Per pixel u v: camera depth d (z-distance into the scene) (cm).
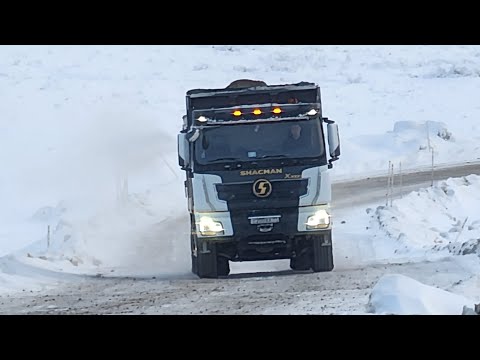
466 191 9112
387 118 15138
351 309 3934
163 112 14912
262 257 5634
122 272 6025
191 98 5731
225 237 5522
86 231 7469
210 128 5578
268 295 4588
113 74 18062
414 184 9994
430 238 7100
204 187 5528
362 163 12006
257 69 19050
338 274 5425
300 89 5700
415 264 5684
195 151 5572
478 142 13125
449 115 15338
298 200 5534
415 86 17888
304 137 5581
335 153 5578
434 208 8512
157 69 18700
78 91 16338
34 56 19412
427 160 12081
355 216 8288
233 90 5716
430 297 3809
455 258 5738
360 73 19025
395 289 3847
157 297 4641
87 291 4978
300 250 5662
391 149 12638
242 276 5700
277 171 5522
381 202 8931
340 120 14962
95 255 6712
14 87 16488
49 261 6191
